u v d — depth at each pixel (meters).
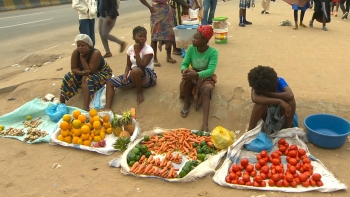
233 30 9.20
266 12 12.77
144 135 4.07
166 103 4.76
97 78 4.96
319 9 8.90
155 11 5.74
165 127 4.45
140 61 4.66
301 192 3.06
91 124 4.21
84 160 3.75
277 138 3.80
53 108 4.75
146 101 4.85
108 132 4.26
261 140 3.66
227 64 5.84
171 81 5.11
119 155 3.83
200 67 4.44
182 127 4.43
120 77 4.90
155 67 5.88
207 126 4.27
